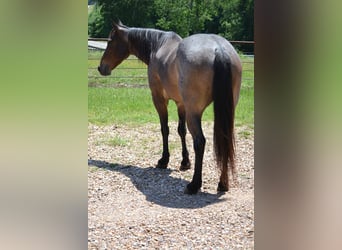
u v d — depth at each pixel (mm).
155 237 2990
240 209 3580
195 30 22781
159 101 4895
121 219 3398
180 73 3902
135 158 5406
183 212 3570
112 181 4559
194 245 2830
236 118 7332
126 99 8820
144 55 5090
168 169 4977
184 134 4855
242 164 5059
